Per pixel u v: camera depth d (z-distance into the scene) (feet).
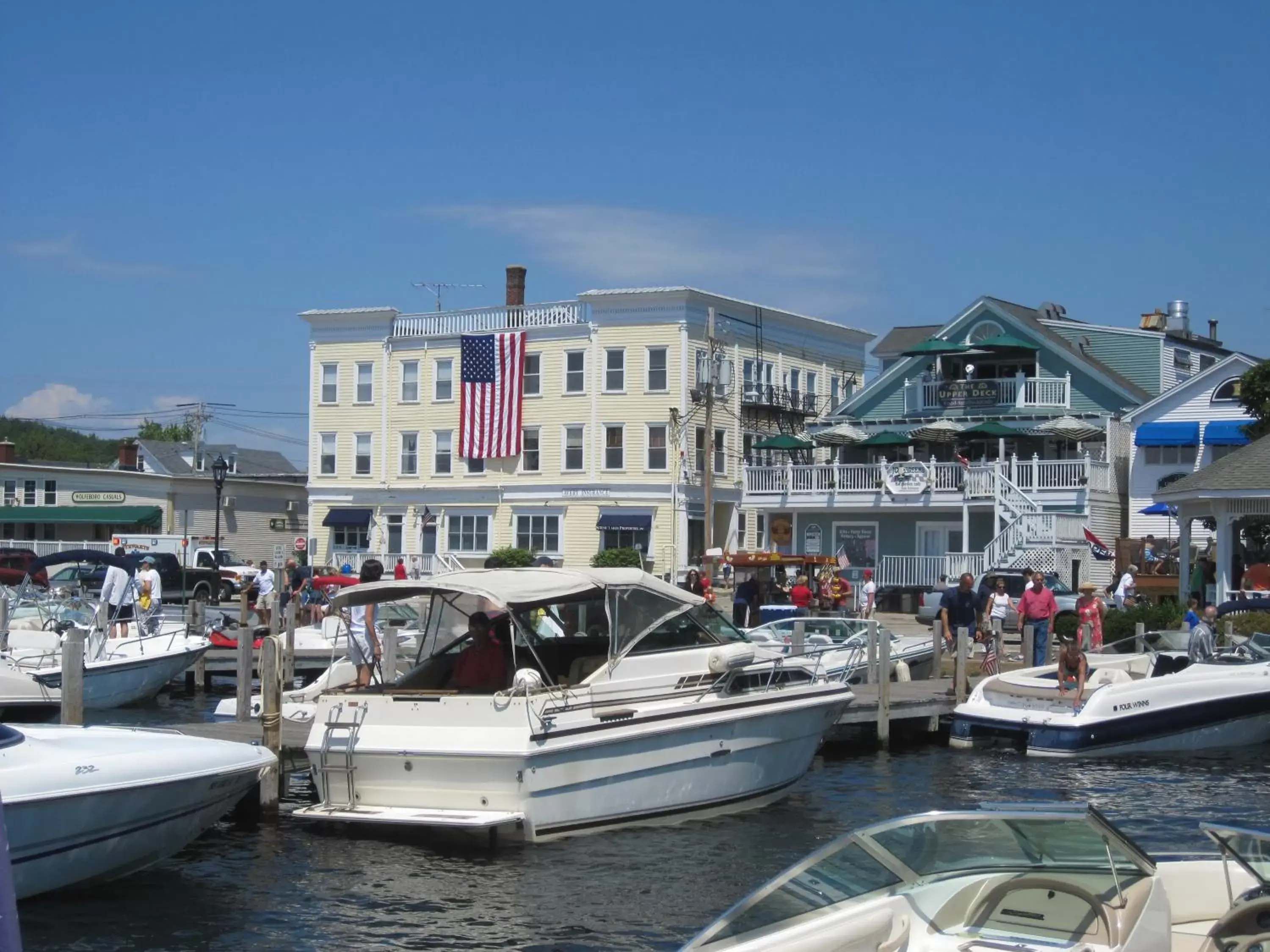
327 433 211.82
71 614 84.53
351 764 48.24
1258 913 26.48
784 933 24.68
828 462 186.91
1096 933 25.12
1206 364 180.55
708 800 51.88
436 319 204.64
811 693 55.77
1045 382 160.86
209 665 94.58
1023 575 122.11
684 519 187.01
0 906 17.31
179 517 232.12
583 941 38.34
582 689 49.03
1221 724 70.44
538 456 196.44
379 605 81.20
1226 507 102.47
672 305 188.24
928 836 26.48
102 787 40.22
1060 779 62.75
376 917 40.24
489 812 46.65
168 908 40.68
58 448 492.13
